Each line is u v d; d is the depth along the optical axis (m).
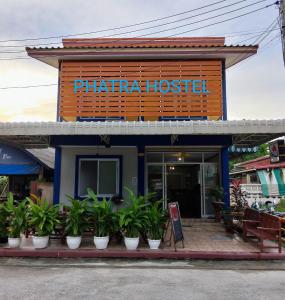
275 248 9.65
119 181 13.90
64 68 14.22
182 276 7.52
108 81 14.07
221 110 13.77
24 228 9.87
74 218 9.66
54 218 9.86
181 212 14.25
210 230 12.52
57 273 7.73
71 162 14.06
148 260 9.02
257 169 30.61
